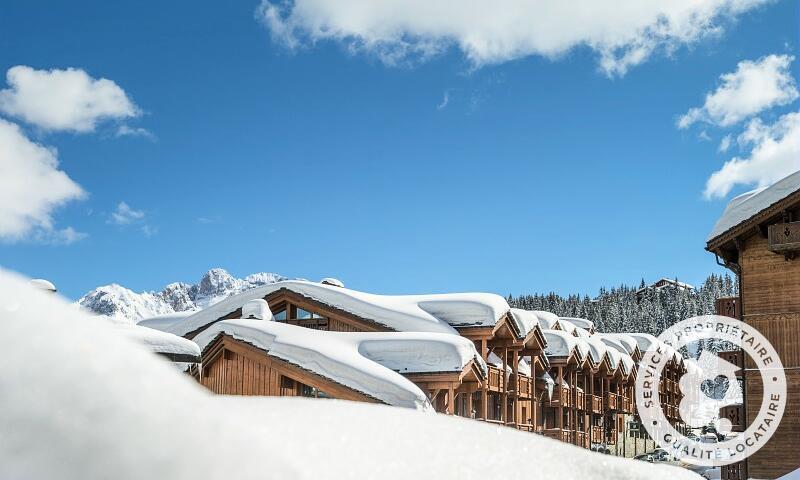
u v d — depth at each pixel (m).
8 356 0.74
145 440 0.76
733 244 23.56
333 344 23.72
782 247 21.98
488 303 28.58
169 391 0.83
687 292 122.62
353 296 28.80
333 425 1.25
